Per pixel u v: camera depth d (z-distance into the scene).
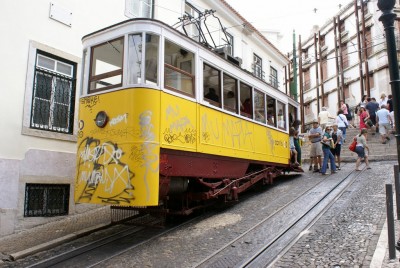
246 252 5.81
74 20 9.70
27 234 7.61
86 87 7.49
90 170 6.94
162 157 6.77
